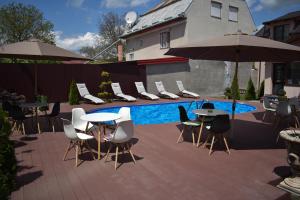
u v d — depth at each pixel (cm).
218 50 678
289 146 436
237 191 427
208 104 824
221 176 486
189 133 809
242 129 859
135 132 822
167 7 2152
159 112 1505
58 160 573
